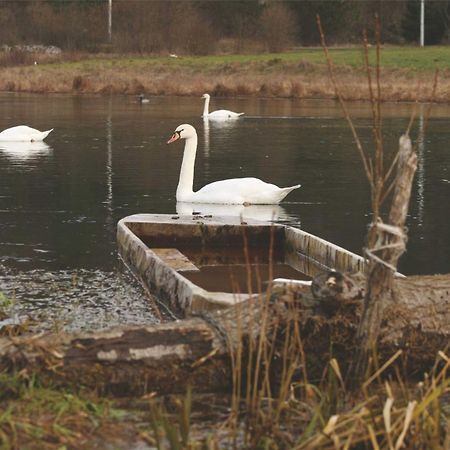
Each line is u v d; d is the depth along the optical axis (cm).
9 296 1192
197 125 4022
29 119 4241
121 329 827
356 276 853
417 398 806
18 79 6594
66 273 1328
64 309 1131
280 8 9019
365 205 1969
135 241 1344
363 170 2533
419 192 2139
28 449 697
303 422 773
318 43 10350
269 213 1872
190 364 830
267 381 765
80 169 2522
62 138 3397
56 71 7212
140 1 8788
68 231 1653
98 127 3859
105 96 6000
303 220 1797
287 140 3372
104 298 1191
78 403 763
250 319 799
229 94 6156
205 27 8644
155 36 8475
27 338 811
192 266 1343
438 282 884
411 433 732
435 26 10081
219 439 748
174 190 2155
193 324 838
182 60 7806
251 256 1442
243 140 3372
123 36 8531
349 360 849
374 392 826
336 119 4300
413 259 1455
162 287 1167
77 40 8825
